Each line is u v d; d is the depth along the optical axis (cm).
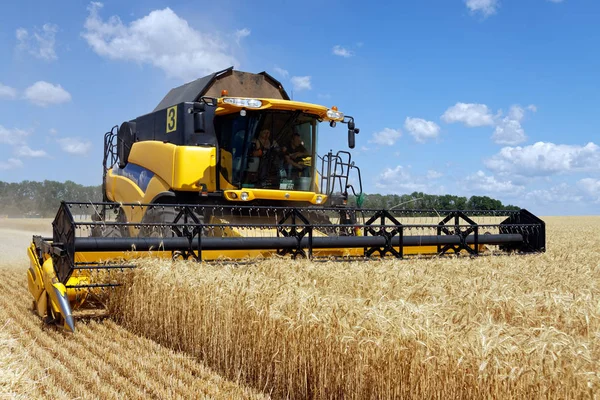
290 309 522
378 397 431
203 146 1101
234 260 868
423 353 401
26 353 549
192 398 505
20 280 1232
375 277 725
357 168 1180
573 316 505
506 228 1195
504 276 774
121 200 1315
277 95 1271
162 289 701
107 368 587
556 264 930
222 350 594
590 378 326
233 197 1037
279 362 521
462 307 535
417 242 1033
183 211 885
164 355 643
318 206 1135
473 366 370
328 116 1119
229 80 1199
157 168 1152
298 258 908
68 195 4897
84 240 767
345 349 455
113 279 793
